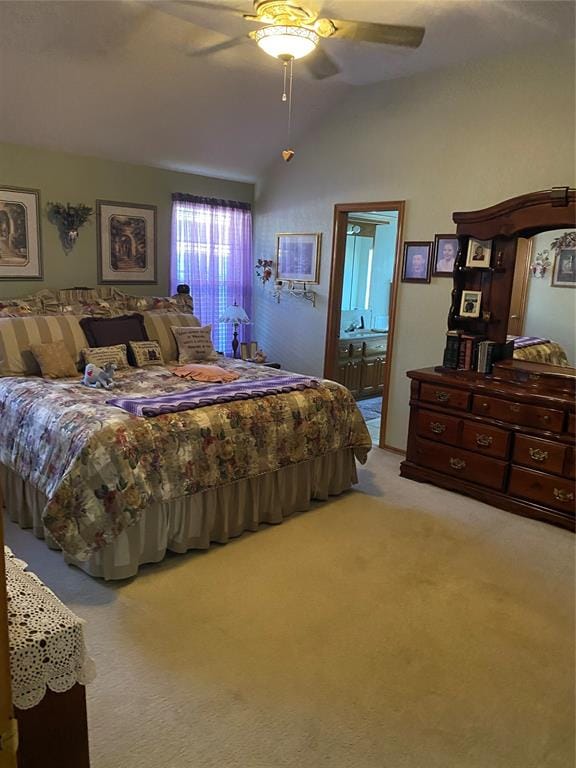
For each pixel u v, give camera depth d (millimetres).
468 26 3418
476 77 4016
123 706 1956
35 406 3082
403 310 4695
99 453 2615
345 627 2438
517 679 2170
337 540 3225
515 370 3830
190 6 3221
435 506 3729
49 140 4352
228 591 2674
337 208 5105
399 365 4785
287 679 2117
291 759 1774
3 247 4309
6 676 933
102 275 4922
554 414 3416
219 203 5586
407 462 4246
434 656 2279
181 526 2945
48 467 2803
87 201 4727
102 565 2688
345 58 4020
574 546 3223
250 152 5332
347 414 3738
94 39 3514
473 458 3828
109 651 2225
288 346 5812
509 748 1852
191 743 1818
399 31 2541
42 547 3041
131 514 2639
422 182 4434
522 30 3457
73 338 4055
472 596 2705
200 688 2055
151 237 5199
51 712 1354
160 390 3516
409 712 1985
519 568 2971
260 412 3236
